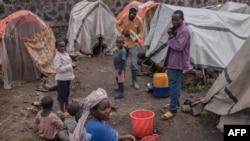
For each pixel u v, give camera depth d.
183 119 6.07
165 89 7.17
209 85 7.61
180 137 5.52
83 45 10.79
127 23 7.60
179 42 5.51
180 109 6.45
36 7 11.42
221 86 5.46
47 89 7.75
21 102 7.09
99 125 2.74
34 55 8.30
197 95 7.24
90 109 2.80
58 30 11.80
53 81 7.90
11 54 8.07
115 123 6.09
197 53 7.66
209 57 7.70
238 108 5.07
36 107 6.74
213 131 5.65
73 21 10.86
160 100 7.12
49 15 11.60
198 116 6.15
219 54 7.83
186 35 5.53
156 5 10.48
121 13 11.53
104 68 9.68
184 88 7.61
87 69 9.55
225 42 8.11
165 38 8.30
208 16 8.38
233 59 5.34
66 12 11.77
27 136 5.54
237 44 8.14
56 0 11.55
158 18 8.73
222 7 11.62
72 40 10.66
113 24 11.00
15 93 7.64
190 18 8.20
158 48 8.43
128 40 7.56
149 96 7.37
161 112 6.43
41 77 8.51
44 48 8.51
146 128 5.46
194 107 6.34
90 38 10.80
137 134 5.52
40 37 8.47
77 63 10.12
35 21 8.41
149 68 8.77
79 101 6.75
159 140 5.44
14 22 8.12
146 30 10.48
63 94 6.17
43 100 5.41
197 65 7.61
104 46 11.05
